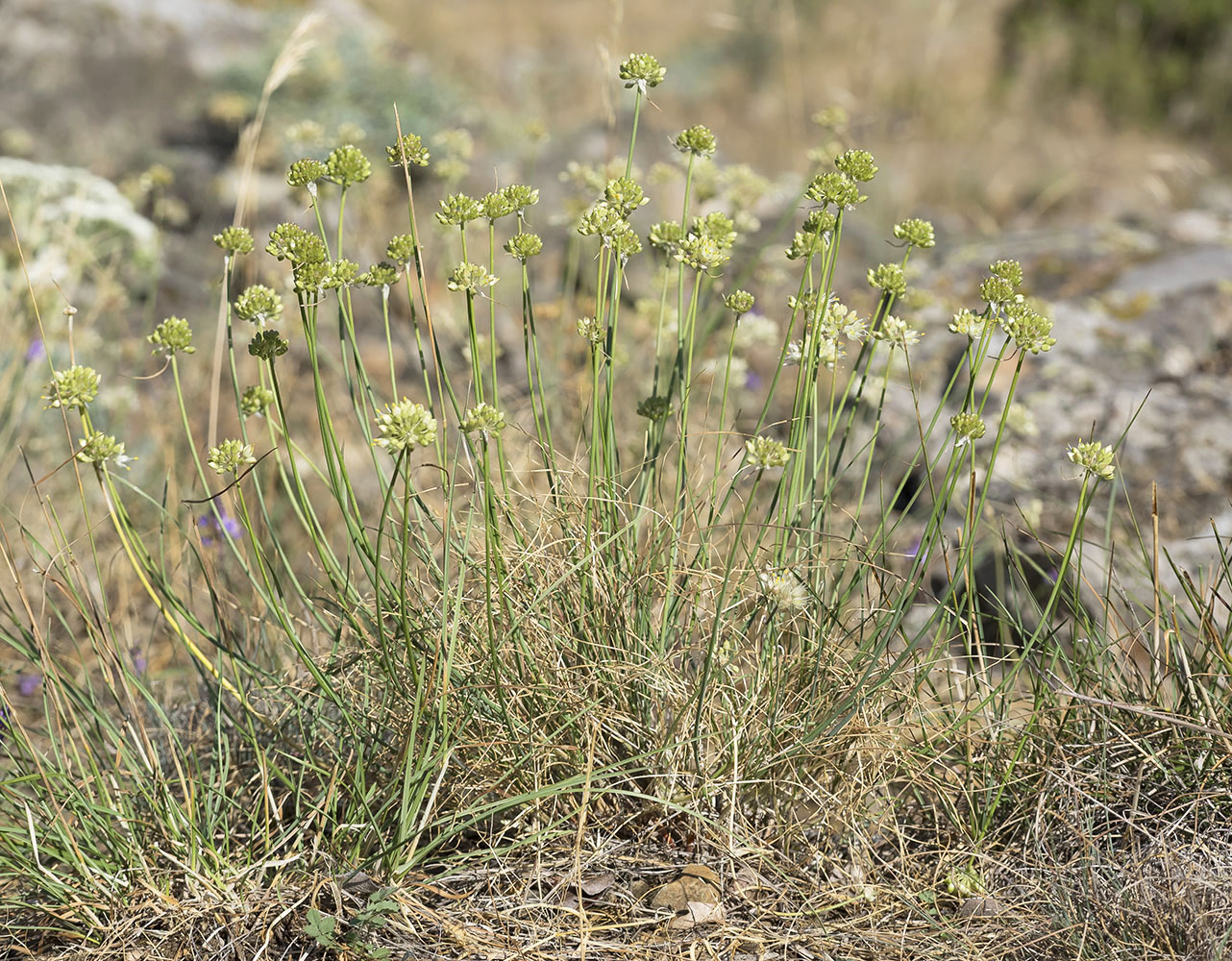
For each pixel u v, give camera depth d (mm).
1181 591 1216
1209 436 1380
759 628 1045
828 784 1026
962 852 1015
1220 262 1748
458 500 1096
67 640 1225
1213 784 1019
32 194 1747
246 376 1580
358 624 1018
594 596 1027
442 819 981
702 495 1087
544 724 1017
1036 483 1354
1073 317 1642
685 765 1024
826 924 980
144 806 1031
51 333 1504
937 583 1260
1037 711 1034
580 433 1071
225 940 974
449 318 1382
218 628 1071
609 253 1039
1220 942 948
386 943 963
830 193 1005
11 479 1387
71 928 984
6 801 1024
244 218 2369
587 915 981
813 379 1029
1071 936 968
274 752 1059
